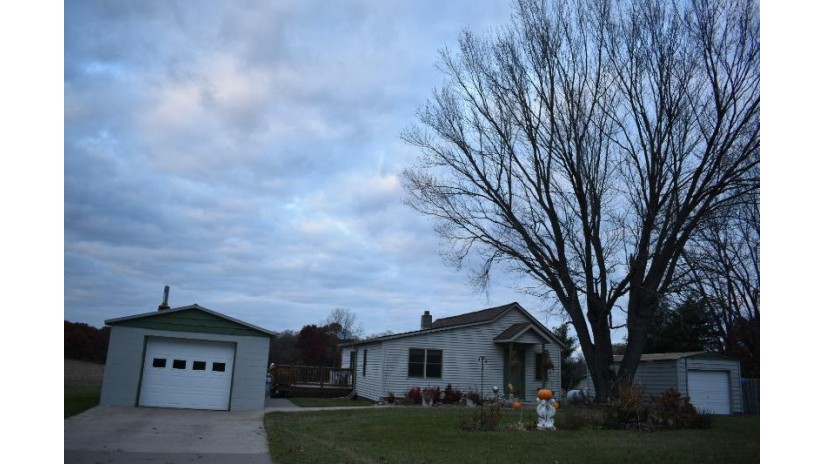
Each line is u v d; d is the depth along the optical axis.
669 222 21.83
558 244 23.67
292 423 16.05
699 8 20.86
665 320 23.30
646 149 22.39
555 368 28.88
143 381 19.92
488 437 13.27
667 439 13.49
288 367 28.83
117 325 19.92
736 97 20.23
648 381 28.64
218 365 20.67
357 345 30.12
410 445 11.89
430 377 26.78
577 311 23.12
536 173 24.06
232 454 10.67
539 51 23.66
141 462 9.66
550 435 13.88
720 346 36.94
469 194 25.09
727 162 20.86
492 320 28.45
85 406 18.61
